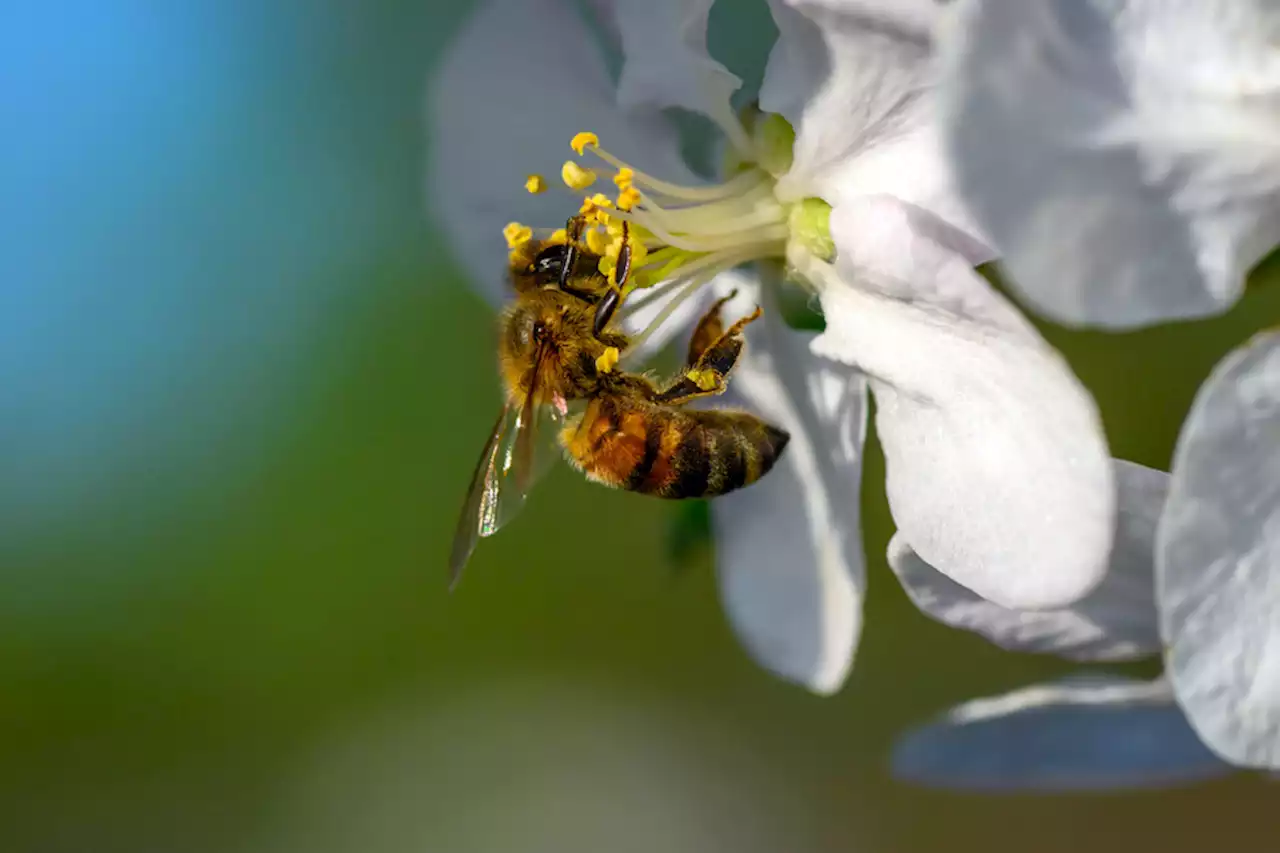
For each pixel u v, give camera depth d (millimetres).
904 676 215
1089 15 142
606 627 226
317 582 222
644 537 219
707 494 159
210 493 223
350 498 219
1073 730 159
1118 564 149
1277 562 142
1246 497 142
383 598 221
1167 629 143
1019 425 147
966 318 148
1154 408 183
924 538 150
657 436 159
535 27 163
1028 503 146
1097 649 151
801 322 159
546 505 219
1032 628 151
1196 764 160
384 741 227
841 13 150
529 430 160
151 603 226
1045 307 141
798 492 161
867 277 151
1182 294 142
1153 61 142
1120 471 148
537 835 227
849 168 154
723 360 158
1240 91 142
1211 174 142
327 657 225
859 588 159
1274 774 160
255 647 225
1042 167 141
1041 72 141
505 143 165
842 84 153
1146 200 142
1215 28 142
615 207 157
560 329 160
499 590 222
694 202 158
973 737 160
